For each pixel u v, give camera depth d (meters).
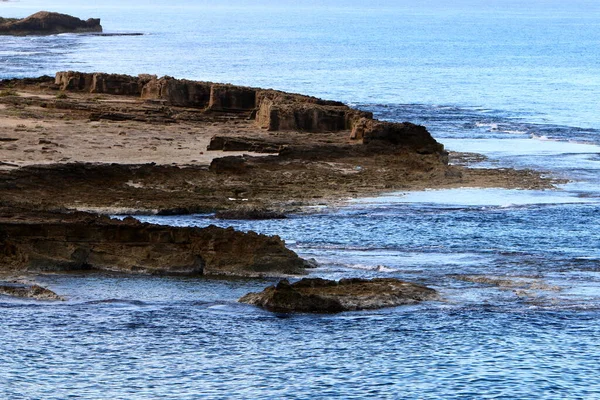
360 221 162.50
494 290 121.94
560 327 109.94
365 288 117.94
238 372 97.38
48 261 126.50
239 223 159.62
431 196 183.62
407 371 98.06
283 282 115.62
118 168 180.38
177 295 118.25
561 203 179.88
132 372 97.31
